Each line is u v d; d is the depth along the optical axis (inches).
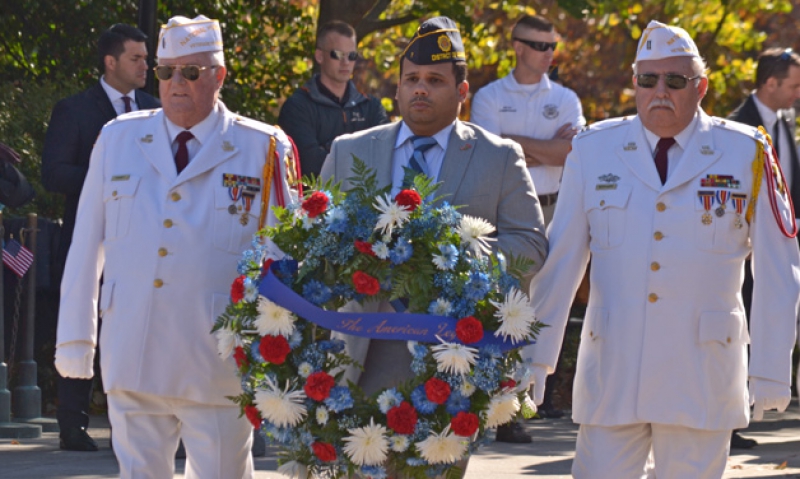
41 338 547.8
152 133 279.1
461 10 812.0
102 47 424.5
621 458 274.8
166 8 719.7
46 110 617.0
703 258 268.5
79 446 418.6
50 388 551.2
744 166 273.3
